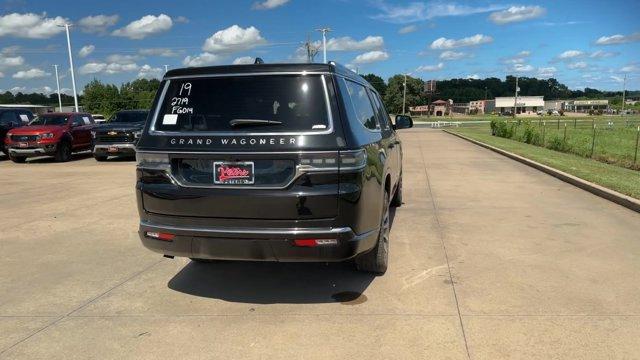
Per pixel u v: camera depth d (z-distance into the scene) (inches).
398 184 297.4
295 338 146.2
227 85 160.2
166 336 148.7
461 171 518.9
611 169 494.3
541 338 143.5
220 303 172.6
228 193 151.8
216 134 154.4
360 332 149.1
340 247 151.1
